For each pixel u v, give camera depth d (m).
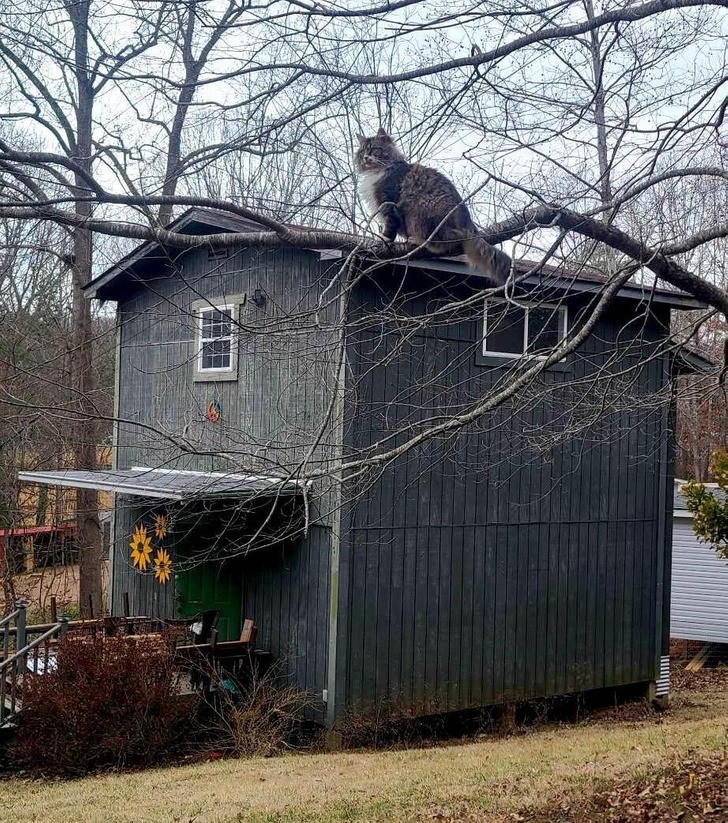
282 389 12.05
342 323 6.17
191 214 12.66
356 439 11.09
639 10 5.18
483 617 12.47
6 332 16.95
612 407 8.01
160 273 14.49
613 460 13.91
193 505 12.47
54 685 10.39
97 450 19.75
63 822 7.80
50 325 18.09
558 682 13.24
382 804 7.80
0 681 10.75
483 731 12.52
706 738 9.72
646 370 13.66
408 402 11.48
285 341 8.79
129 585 14.73
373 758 10.14
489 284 11.59
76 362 16.83
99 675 10.38
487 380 12.11
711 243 14.30
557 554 13.27
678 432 20.16
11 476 19.38
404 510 11.70
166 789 8.92
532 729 12.83
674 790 7.31
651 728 11.88
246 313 12.71
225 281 13.21
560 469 13.29
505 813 7.28
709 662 19.36
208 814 7.78
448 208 7.35
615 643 13.96
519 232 6.46
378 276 11.27
